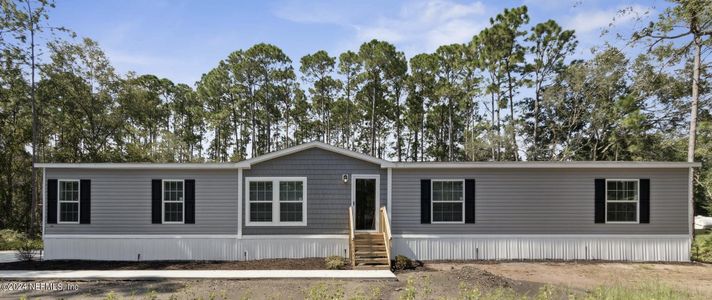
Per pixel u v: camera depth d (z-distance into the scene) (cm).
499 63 2877
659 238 1400
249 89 4181
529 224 1413
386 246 1296
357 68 3950
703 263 1373
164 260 1393
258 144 4475
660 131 2328
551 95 2739
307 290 990
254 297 942
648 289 956
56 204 1406
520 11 2762
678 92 1931
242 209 1413
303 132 4375
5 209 2461
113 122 2650
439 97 3569
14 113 2416
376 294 912
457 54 3203
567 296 937
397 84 3775
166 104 4509
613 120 2578
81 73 2506
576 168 1416
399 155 3934
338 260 1278
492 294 918
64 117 2519
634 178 1406
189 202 1412
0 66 2138
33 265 1312
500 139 2950
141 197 1415
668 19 1325
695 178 1841
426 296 924
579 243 1408
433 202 1422
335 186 1423
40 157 2567
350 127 4281
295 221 1416
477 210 1417
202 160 4197
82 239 1401
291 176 1421
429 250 1406
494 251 1409
